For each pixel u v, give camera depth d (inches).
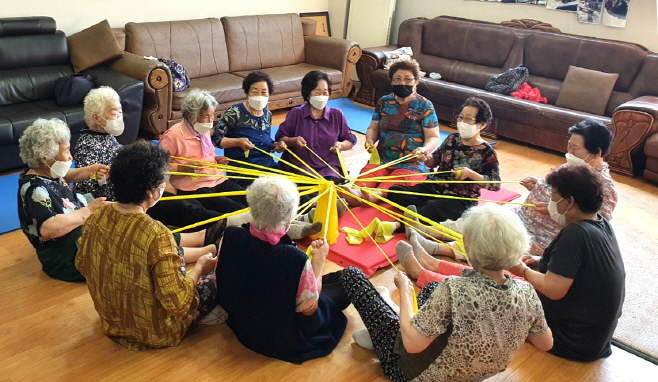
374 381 85.0
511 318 67.1
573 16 225.6
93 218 80.3
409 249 109.4
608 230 88.5
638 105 181.5
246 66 230.8
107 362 85.2
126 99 168.1
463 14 257.8
